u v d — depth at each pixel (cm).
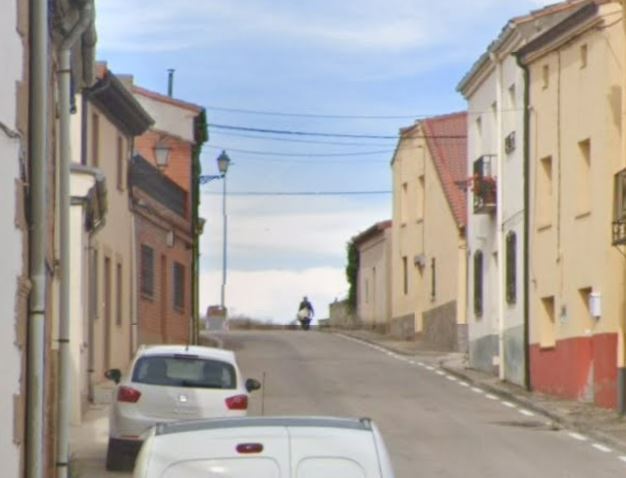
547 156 3872
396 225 6856
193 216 5556
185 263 5469
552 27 3691
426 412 3478
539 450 2756
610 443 2845
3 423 1341
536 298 3956
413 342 6325
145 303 4656
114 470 2375
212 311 6925
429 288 6147
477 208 4503
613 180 3312
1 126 1323
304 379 4428
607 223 3369
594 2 3362
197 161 5662
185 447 1077
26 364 1443
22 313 1414
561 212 3738
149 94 5534
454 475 2411
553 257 3812
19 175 1374
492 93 4512
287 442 1080
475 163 4625
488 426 3172
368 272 7856
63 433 1894
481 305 4688
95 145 3828
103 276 3803
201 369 2409
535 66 3953
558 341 3753
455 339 5597
